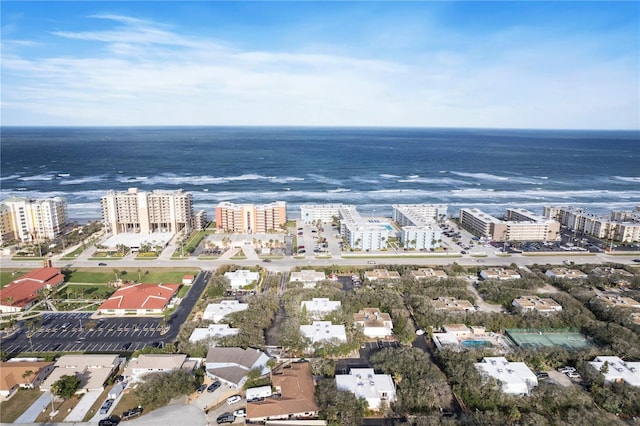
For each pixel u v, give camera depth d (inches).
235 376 4493.1
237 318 5718.5
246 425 3863.2
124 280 7239.2
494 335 5585.6
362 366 4854.8
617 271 7721.5
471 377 4399.6
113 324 5767.7
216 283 6879.9
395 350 4977.9
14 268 7810.0
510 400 4151.1
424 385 4303.6
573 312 5935.0
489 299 6569.9
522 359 4901.6
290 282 7062.0
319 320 5772.6
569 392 4192.9
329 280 7116.1
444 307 6127.0
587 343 5413.4
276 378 4421.8
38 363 4601.4
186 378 4377.5
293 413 3971.5
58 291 6796.3
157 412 4045.3
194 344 5064.0
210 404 4178.2
